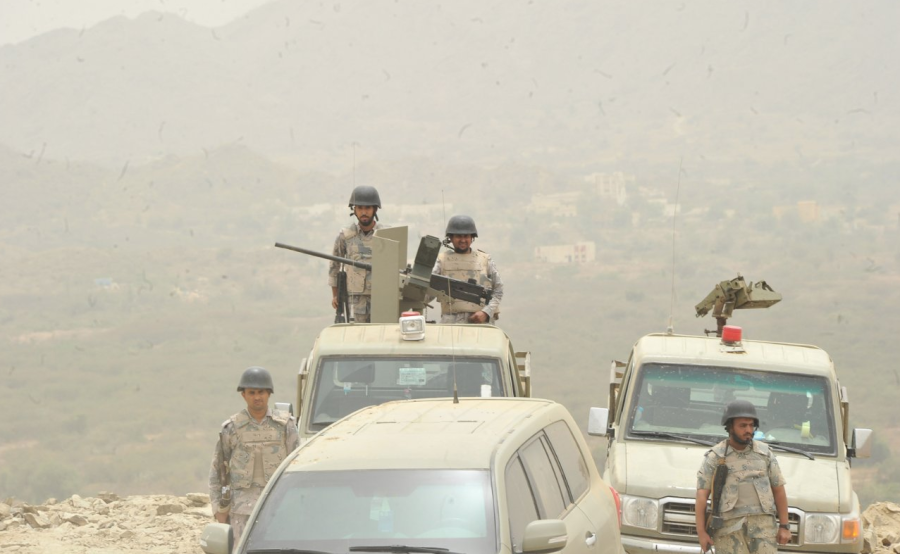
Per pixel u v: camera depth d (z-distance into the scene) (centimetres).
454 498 1231
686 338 2342
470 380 2141
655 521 1939
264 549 1207
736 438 1744
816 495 1919
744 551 1731
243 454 1823
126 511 2711
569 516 1416
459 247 2764
